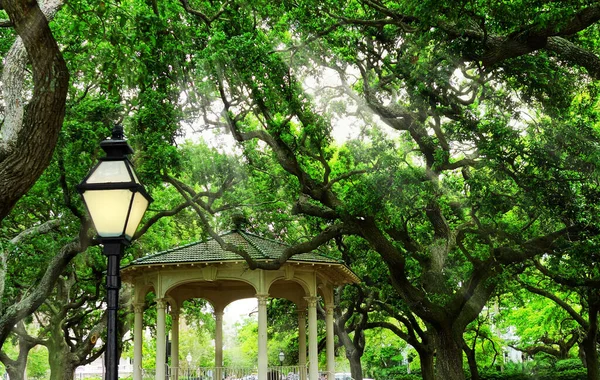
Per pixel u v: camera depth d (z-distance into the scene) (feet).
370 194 55.93
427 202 58.49
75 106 61.87
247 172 64.80
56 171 63.21
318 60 57.98
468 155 58.44
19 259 83.61
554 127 53.83
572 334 129.90
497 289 82.74
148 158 58.23
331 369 82.94
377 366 209.15
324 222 86.79
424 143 60.54
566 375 122.42
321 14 55.31
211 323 123.75
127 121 57.62
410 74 57.52
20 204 79.00
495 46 47.32
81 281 101.60
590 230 56.75
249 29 53.78
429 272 65.16
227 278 74.02
